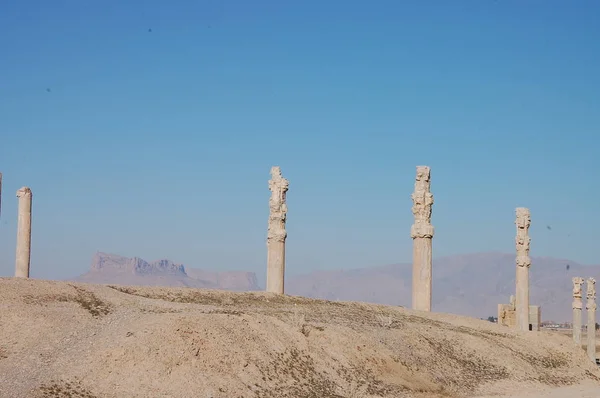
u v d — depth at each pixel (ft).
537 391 218.38
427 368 208.95
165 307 194.49
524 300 272.51
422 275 260.01
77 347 161.38
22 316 170.30
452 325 254.88
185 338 166.81
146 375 154.51
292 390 168.45
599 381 248.52
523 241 275.18
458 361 222.69
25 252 238.07
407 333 225.76
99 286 208.44
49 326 168.45
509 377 224.94
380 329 223.30
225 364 166.40
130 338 162.40
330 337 196.75
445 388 200.64
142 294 222.89
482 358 230.27
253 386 163.84
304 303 247.29
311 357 185.68
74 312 178.29
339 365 187.73
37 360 155.22
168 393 151.64
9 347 159.43
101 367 153.79
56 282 200.03
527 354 248.11
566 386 232.12
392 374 194.90
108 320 177.27
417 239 259.80
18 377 147.74
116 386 150.41
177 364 159.74
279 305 237.45
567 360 255.91
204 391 155.22
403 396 183.62
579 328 300.81
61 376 149.28
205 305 210.59
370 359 195.72
